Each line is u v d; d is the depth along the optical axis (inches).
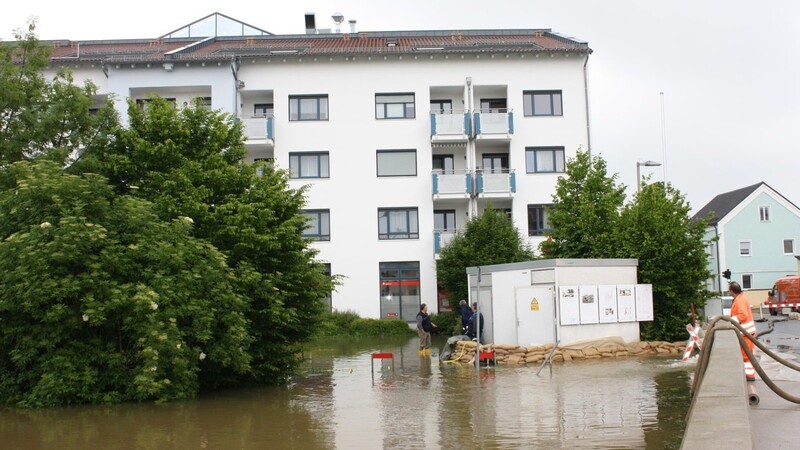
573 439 374.3
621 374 644.7
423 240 1473.9
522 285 847.7
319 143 1488.7
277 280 639.1
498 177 1446.9
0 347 549.3
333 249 1471.5
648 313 857.5
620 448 351.9
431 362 834.8
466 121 1465.3
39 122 725.3
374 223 1477.6
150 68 1430.9
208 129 703.1
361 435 407.8
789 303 1710.1
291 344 694.5
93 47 1665.8
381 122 1496.1
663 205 933.2
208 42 1626.5
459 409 484.7
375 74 1502.2
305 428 434.9
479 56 1505.9
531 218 1498.5
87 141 738.2
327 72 1498.5
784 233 2300.7
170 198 627.2
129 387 548.1
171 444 394.0
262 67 1488.7
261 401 554.6
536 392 548.7
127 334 562.9
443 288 1449.3
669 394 516.4
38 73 812.0
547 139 1508.4
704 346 370.6
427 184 1487.5
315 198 1478.8
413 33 1712.6
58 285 524.1
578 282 821.9
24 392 549.0
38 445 396.2
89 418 481.1
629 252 913.5
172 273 568.1
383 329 1352.1
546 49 1499.8
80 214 548.4
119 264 545.3
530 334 813.9
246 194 666.8
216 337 588.1
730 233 2292.1
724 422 244.7
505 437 385.7
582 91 1515.7
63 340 543.8
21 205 556.4
